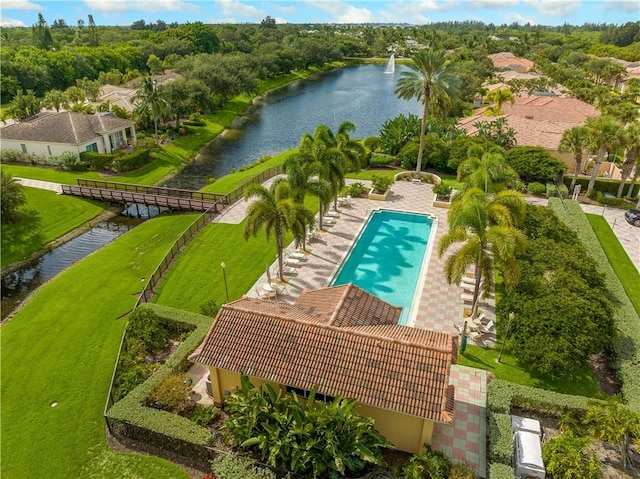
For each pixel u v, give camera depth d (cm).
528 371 2281
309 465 1652
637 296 2962
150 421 1869
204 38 15538
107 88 9800
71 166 5772
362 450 1625
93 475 1800
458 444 1867
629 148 4325
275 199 2962
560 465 1667
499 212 2405
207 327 2461
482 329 2564
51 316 2934
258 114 9781
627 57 16500
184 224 4272
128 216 4756
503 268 2294
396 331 2019
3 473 1844
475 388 2170
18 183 4453
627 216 4103
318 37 19925
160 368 2180
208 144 7600
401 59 19288
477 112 8619
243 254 3512
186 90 7819
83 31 19825
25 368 2466
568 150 4641
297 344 1883
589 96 8800
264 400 1767
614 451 1841
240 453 1750
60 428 2047
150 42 15000
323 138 4094
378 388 1719
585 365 2320
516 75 12088
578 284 2402
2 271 3669
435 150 5350
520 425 1845
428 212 4219
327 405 1812
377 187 4591
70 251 4016
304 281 3095
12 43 15750
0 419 2119
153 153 6594
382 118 9444
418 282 3105
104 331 2742
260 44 16438
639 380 2086
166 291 3056
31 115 7425
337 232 3822
